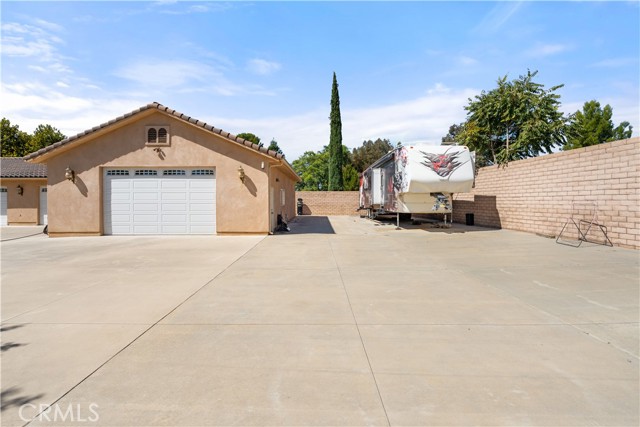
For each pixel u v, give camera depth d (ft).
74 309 14.67
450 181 44.83
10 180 62.59
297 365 9.75
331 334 11.93
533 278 19.54
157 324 12.94
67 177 41.70
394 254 28.09
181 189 42.39
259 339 11.55
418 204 48.29
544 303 15.11
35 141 105.70
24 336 11.87
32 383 8.89
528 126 71.92
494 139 82.07
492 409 7.65
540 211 39.75
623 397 8.07
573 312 13.92
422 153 44.70
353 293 16.92
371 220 73.31
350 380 8.94
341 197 95.66
